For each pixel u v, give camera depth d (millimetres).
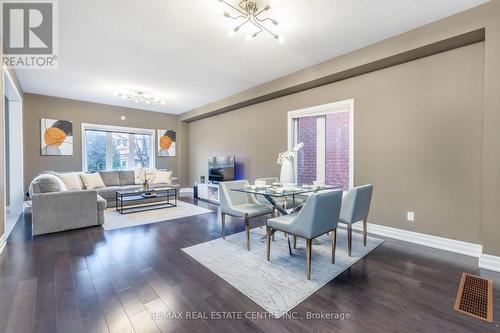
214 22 2557
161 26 2625
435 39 2572
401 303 1769
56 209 3479
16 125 4641
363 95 3463
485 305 1737
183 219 4262
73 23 2557
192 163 7484
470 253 2619
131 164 6723
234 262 2484
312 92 4109
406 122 3064
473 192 2605
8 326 1525
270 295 1882
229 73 4027
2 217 2863
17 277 2158
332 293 1904
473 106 2596
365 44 3064
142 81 4402
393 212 3199
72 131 5676
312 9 2363
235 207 3127
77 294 1891
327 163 4285
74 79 4270
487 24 2287
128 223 3986
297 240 3143
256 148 5223
